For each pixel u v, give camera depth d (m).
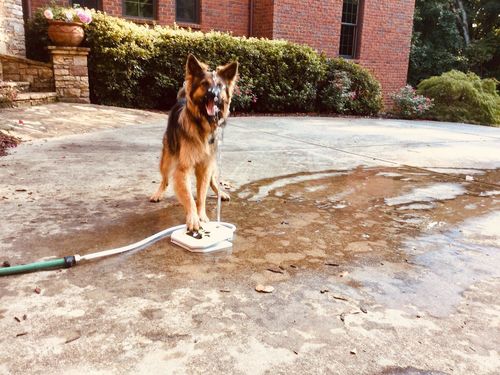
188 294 2.22
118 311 2.03
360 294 2.31
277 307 2.14
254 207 3.80
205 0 12.91
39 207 3.46
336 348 1.83
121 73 9.79
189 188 3.13
